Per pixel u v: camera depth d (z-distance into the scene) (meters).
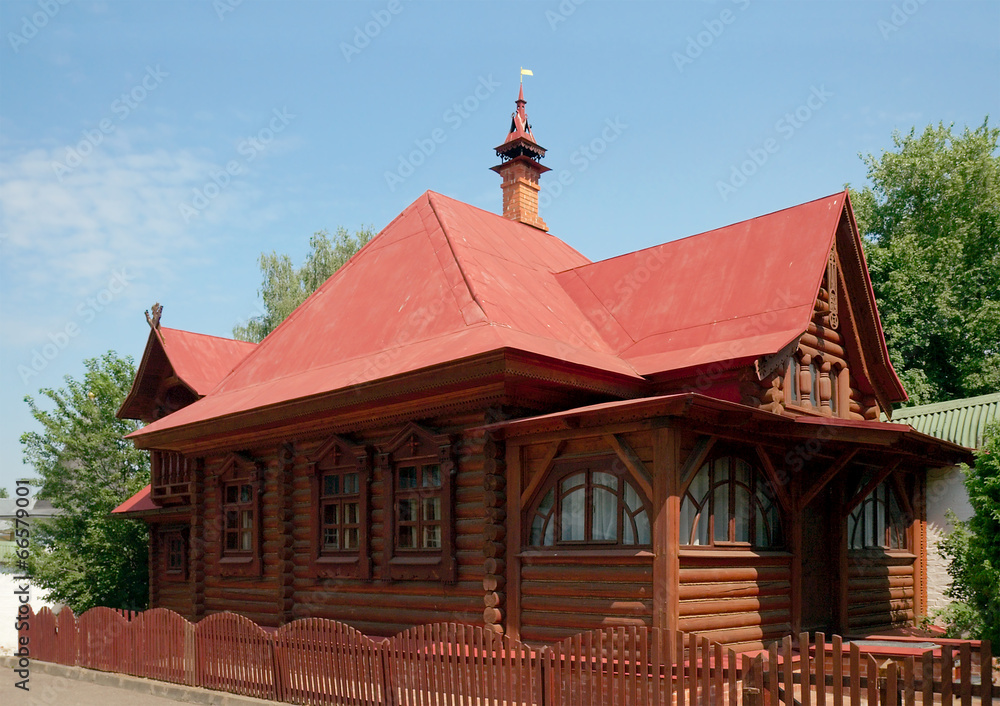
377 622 14.78
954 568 14.84
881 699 7.33
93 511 26.88
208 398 19.30
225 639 13.39
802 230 16.08
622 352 15.90
